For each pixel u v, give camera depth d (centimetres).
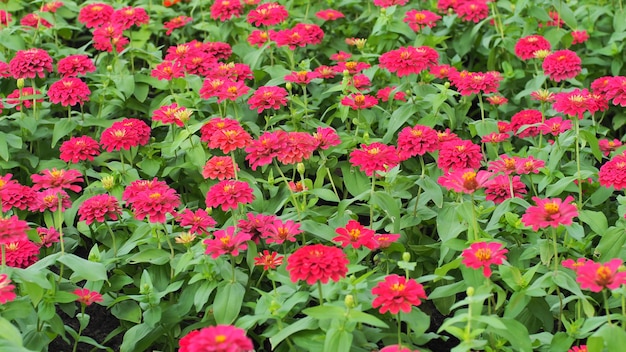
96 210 188
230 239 173
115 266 191
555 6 251
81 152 206
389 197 189
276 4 248
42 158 222
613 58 248
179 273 186
